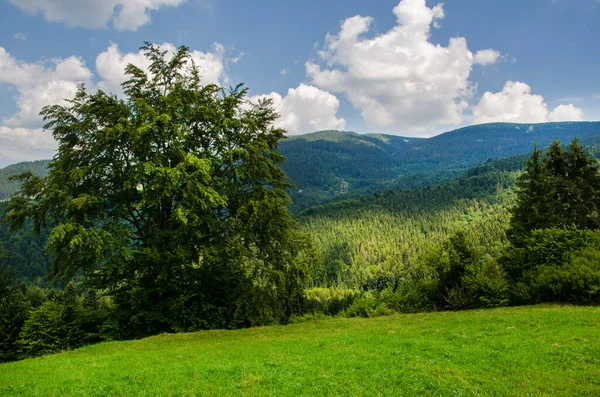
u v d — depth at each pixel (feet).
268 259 73.97
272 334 55.16
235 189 74.43
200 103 73.20
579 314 45.03
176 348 47.98
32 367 40.19
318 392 25.99
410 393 25.26
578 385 25.14
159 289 64.39
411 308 69.46
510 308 55.52
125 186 61.11
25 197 64.64
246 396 25.86
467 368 29.45
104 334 63.00
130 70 70.38
